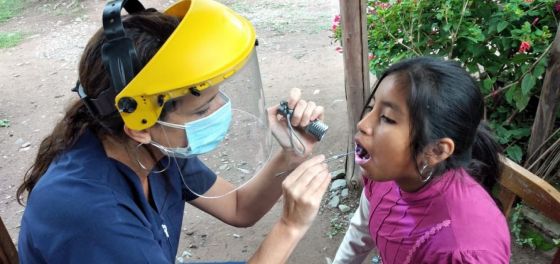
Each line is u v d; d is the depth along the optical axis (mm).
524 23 2518
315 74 4855
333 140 3658
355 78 2572
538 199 1393
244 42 1056
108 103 1007
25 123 4582
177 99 1008
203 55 971
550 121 2355
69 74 5637
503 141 2637
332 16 6461
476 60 2588
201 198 1563
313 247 2729
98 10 7793
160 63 948
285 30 6164
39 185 1083
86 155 1114
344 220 2871
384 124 1105
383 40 2906
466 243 1121
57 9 7973
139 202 1179
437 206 1200
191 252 2828
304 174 1200
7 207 3389
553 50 2191
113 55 944
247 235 2908
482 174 1324
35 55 6305
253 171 1317
